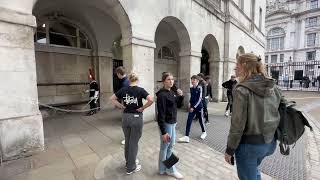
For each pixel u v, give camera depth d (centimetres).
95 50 893
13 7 354
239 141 176
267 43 4472
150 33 634
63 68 807
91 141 464
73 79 841
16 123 366
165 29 1011
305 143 482
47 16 737
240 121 173
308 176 314
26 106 380
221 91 1187
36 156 377
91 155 385
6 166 337
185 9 794
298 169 337
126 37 596
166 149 303
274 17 4284
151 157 379
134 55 590
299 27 4000
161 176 308
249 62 182
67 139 478
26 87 378
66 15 778
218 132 556
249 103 173
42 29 742
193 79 492
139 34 596
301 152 416
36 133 392
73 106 830
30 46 380
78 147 426
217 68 1144
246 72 184
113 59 1019
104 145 439
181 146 444
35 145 393
